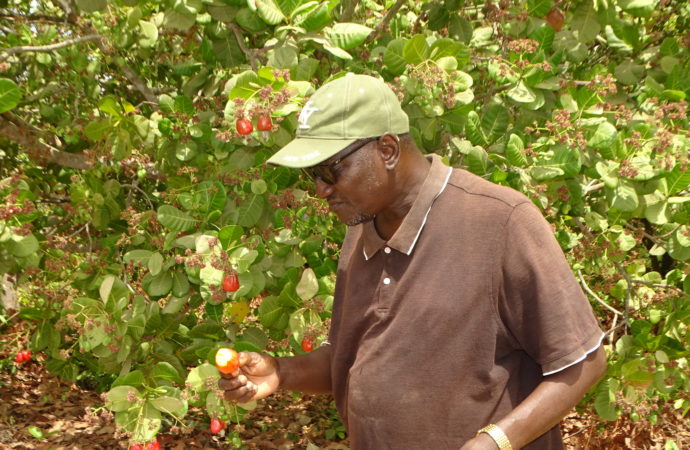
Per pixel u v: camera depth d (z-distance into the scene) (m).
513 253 1.52
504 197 1.58
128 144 4.10
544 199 3.24
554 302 1.48
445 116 3.47
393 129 1.58
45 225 5.45
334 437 6.38
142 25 3.82
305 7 3.07
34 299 4.93
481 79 4.07
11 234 3.44
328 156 1.52
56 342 4.59
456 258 1.58
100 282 4.02
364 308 1.79
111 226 4.77
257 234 3.78
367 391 1.68
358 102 1.54
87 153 4.08
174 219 3.45
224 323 3.77
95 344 3.55
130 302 3.88
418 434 1.62
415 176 1.65
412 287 1.62
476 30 3.92
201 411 6.23
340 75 3.14
